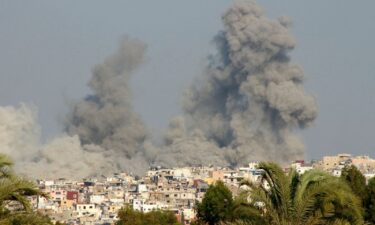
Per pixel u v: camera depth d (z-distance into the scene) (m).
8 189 181.62
